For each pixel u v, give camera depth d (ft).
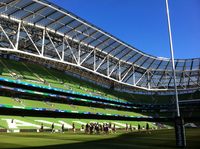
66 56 222.69
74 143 66.03
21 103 161.48
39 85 187.83
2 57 208.03
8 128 120.67
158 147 55.52
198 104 279.08
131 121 247.29
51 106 181.68
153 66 282.56
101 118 230.07
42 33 181.57
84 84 260.21
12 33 175.32
